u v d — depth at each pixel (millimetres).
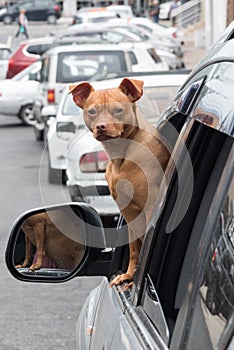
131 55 16266
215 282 2035
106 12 45688
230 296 1953
